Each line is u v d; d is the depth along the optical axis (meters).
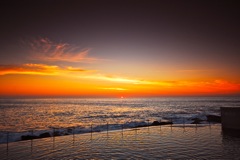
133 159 15.92
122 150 18.75
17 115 68.94
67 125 45.62
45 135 27.34
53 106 130.12
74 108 110.31
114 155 17.14
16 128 41.47
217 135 25.58
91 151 18.59
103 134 27.94
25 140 24.30
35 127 42.75
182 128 32.47
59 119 58.22
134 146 20.27
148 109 101.69
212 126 34.25
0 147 20.50
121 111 88.94
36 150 19.16
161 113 75.88
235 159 15.60
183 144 20.73
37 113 77.31
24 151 18.80
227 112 29.97
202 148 18.98
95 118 60.91
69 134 29.30
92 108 111.19
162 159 15.74
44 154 17.73
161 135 26.33
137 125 37.31
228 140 22.42
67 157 16.78
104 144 21.48
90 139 24.42
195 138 23.84
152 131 29.91
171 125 36.31
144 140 23.25
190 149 18.66
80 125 45.38
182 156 16.45
